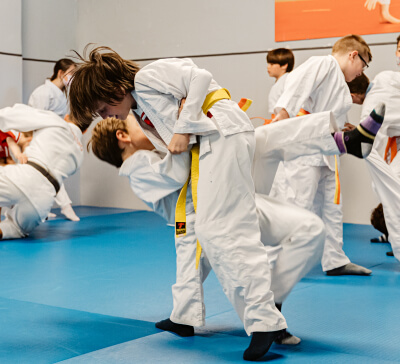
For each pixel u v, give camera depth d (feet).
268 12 23.45
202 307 8.64
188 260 8.64
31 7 25.96
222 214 7.52
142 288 12.02
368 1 21.40
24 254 15.96
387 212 13.52
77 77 7.91
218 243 7.50
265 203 8.18
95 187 28.53
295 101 12.50
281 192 15.23
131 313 10.14
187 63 7.88
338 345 8.34
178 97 7.63
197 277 8.61
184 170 8.09
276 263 8.04
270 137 8.01
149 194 8.73
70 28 27.89
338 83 12.90
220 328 9.26
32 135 19.42
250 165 7.68
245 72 24.16
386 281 12.76
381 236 18.07
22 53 25.62
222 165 7.52
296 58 22.95
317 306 10.61
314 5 22.40
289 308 10.47
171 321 8.93
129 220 23.31
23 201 17.81
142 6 26.43
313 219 8.05
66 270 13.84
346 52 13.03
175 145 7.57
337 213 13.48
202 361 7.62
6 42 24.06
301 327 9.29
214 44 24.77
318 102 12.99
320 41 22.43
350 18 21.80
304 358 7.74
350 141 7.61
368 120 7.43
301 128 7.87
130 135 9.61
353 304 10.75
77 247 17.10
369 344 8.39
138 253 16.14
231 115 7.66
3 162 19.16
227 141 7.54
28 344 8.41
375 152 13.55
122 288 12.03
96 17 27.63
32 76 26.11
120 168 9.04
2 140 18.84
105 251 16.43
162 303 10.81
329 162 13.24
